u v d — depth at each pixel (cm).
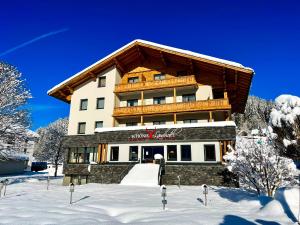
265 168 1301
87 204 1037
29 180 2859
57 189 1708
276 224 659
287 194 788
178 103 2491
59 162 5584
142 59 2939
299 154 664
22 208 923
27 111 2283
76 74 2864
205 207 982
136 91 2717
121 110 2652
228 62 2292
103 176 2281
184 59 2581
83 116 2842
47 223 703
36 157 6581
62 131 5569
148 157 2294
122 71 3017
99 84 2902
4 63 2238
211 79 2577
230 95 2691
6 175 3997
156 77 2831
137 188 1688
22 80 2316
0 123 2073
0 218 755
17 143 2195
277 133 703
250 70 2181
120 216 844
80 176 2552
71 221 724
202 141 2131
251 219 721
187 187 1819
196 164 2070
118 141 2386
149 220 742
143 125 2569
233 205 1032
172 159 2188
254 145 1359
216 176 1952
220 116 2555
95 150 2608
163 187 972
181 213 839
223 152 2056
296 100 685
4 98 2141
